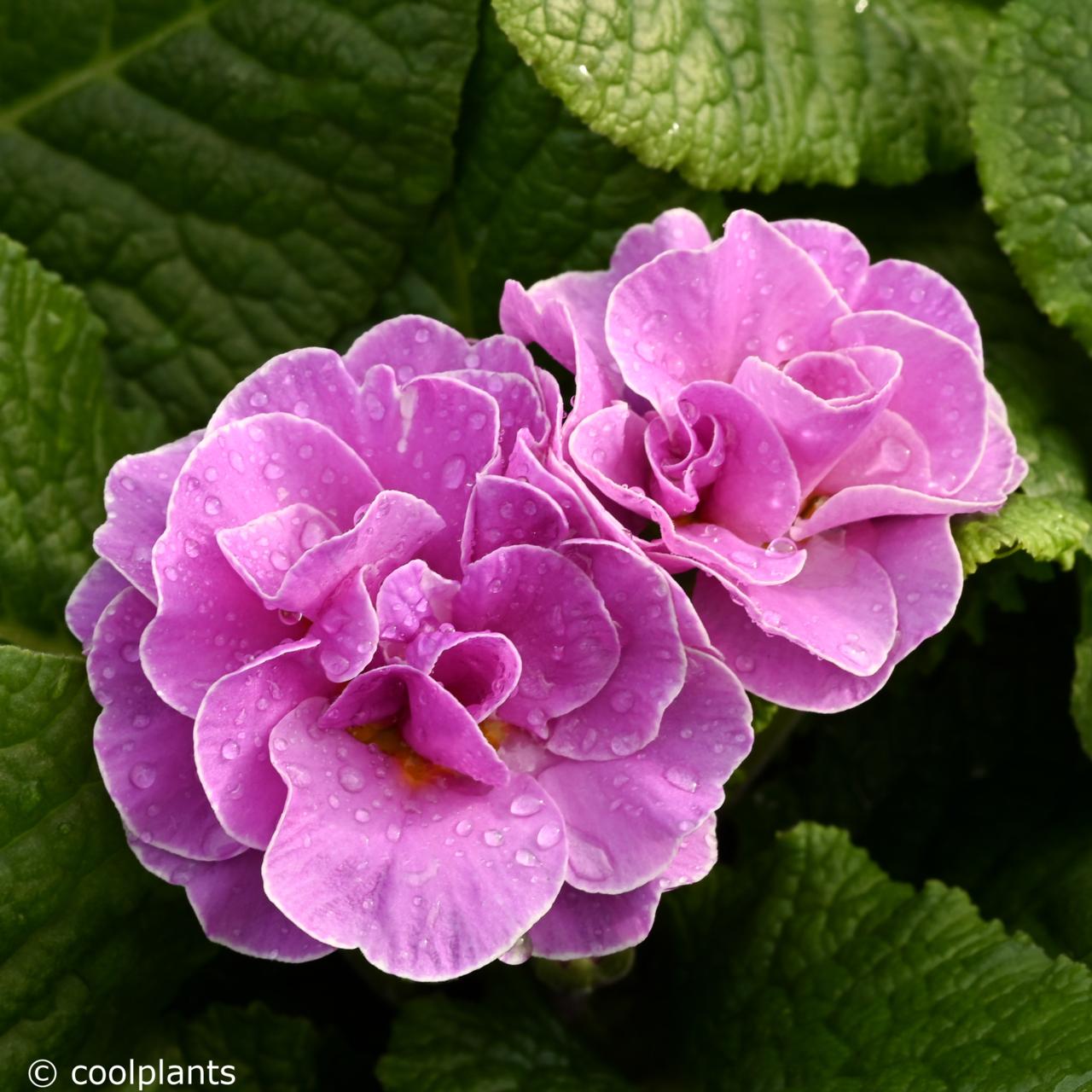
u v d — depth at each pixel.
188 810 0.26
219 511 0.26
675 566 0.26
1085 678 0.30
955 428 0.27
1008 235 0.30
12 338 0.29
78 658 0.27
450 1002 0.29
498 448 0.26
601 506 0.26
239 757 0.26
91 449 0.30
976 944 0.28
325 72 0.30
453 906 0.25
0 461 0.29
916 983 0.28
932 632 0.26
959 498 0.27
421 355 0.27
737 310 0.27
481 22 0.30
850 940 0.29
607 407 0.26
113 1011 0.28
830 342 0.27
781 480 0.26
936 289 0.27
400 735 0.26
